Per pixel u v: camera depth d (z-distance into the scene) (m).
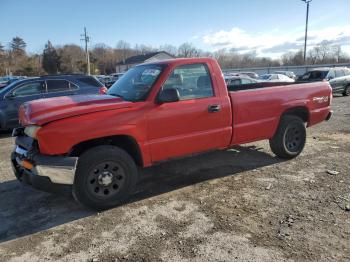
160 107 4.55
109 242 3.62
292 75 36.91
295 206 4.27
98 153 4.22
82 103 4.36
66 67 90.75
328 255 3.22
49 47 91.81
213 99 5.01
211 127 5.02
